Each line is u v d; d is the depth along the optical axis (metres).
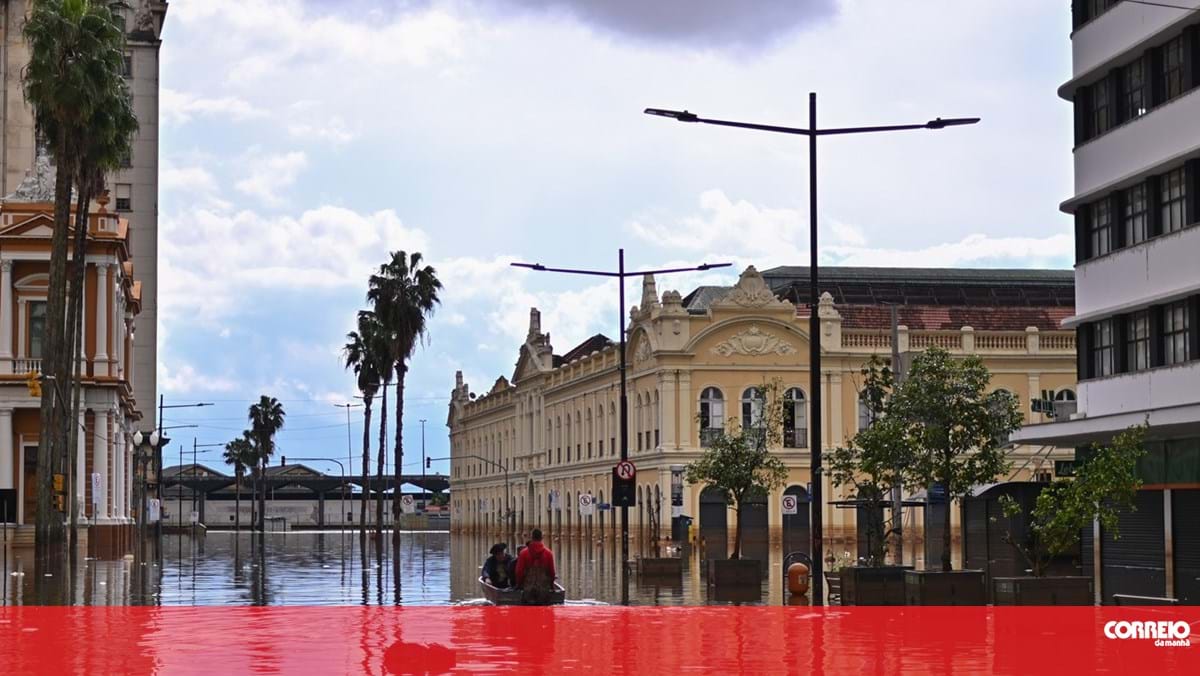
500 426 130.88
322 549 83.56
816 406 32.94
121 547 75.00
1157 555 41.25
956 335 88.31
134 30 129.12
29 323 75.19
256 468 179.12
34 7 55.16
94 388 73.38
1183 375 39.62
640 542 88.69
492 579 36.25
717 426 87.00
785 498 51.47
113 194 128.00
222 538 116.31
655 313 87.19
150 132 129.00
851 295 95.12
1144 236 41.81
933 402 36.94
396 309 91.56
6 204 75.12
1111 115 43.22
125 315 84.81
